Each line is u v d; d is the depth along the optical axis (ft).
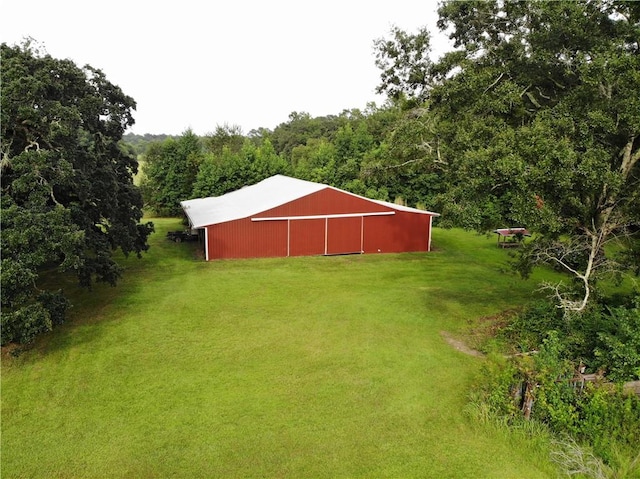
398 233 87.35
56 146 44.50
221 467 26.12
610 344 33.01
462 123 47.32
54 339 43.70
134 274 68.13
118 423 30.42
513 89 42.50
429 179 135.95
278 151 268.62
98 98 50.24
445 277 68.49
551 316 42.55
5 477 25.30
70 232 39.99
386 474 25.52
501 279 67.36
